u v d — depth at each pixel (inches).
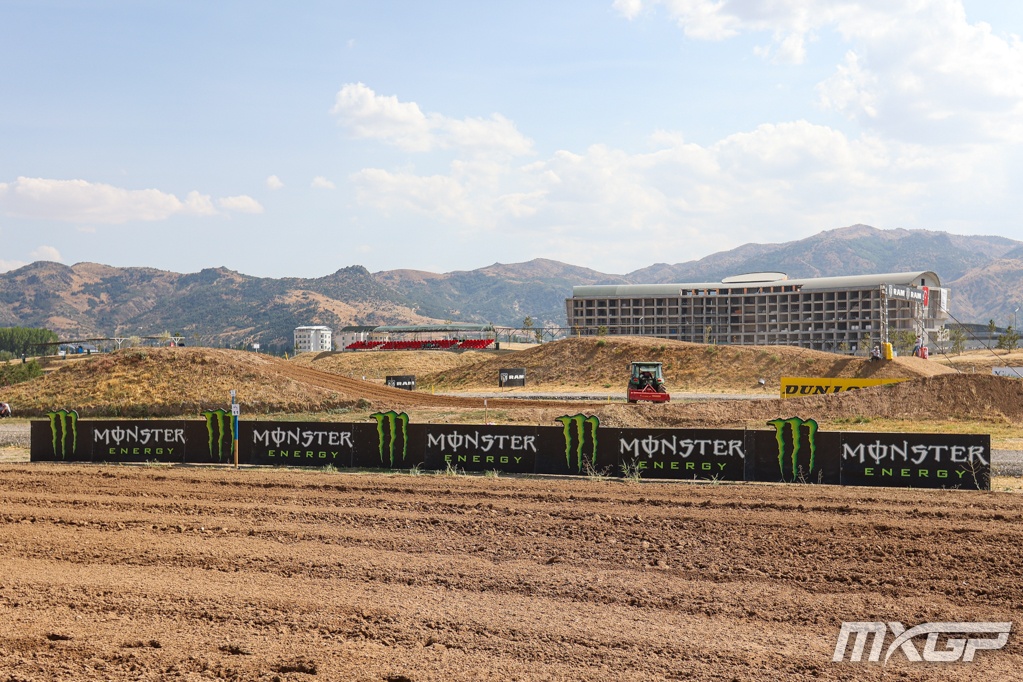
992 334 5856.3
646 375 1931.6
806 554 479.8
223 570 461.4
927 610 391.5
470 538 529.0
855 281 6560.0
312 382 2149.4
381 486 725.9
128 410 1754.4
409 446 879.1
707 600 406.9
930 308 6643.7
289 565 469.1
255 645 349.7
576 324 7293.3
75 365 2048.5
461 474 839.1
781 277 7534.5
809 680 317.1
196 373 1967.3
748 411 1512.1
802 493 677.9
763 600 406.0
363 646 348.8
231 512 616.1
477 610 392.8
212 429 948.6
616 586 428.1
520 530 546.9
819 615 386.3
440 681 312.8
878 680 318.0
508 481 764.6
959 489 714.2
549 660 333.7
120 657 336.2
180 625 374.0
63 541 529.3
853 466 749.3
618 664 330.3
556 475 828.6
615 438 812.6
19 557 492.4
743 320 6919.3
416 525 565.3
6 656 337.7
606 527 550.6
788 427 765.9
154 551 502.3
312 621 378.0
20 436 1301.7
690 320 7047.2
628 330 7180.1
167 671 323.3
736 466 778.2
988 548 481.4
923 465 731.4
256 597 411.8
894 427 1375.5
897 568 451.5
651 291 7130.9
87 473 820.0
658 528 545.6
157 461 959.6
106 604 402.3
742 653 342.0
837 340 6427.2
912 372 2476.6
